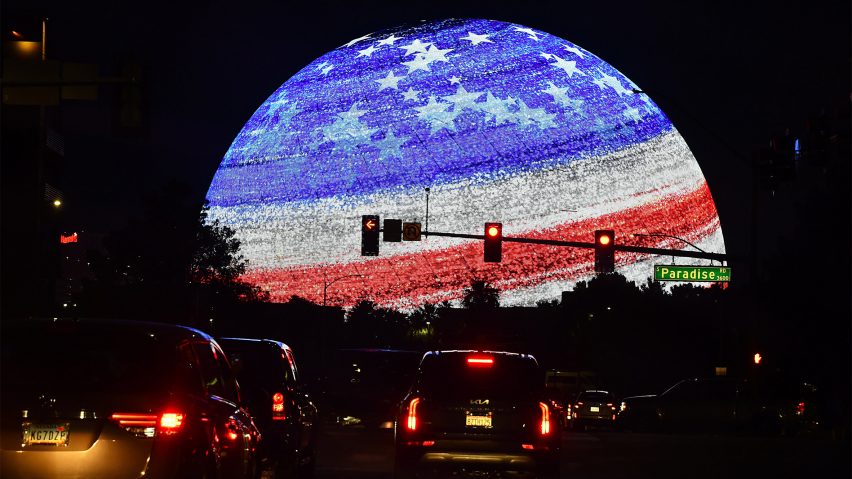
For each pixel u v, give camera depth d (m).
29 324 17.66
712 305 160.25
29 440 16.66
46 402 16.72
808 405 69.19
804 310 73.44
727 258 66.19
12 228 92.88
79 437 16.66
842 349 73.06
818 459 42.22
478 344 71.75
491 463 28.16
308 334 199.25
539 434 28.22
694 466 38.91
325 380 59.84
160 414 16.83
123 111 37.00
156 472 16.66
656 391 163.12
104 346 17.47
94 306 146.12
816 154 47.94
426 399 28.50
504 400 28.36
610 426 86.44
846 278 72.00
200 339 19.42
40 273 94.19
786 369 74.75
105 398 16.83
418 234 69.94
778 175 52.97
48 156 104.88
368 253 70.31
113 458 16.62
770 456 43.41
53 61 37.06
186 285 152.50
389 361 60.00
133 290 149.25
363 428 58.19
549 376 124.12
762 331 73.69
